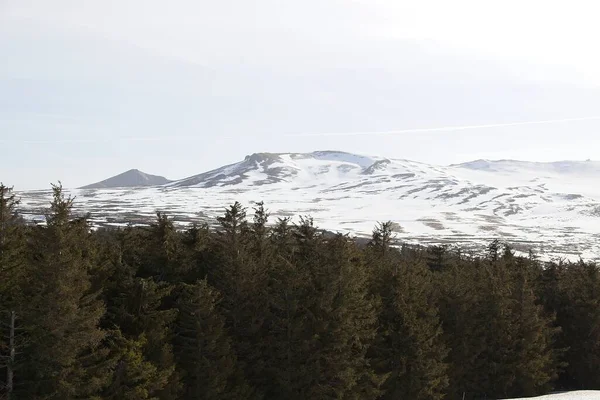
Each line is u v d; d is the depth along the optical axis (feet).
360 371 110.83
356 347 114.83
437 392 120.47
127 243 117.39
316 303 107.65
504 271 152.46
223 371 96.99
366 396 111.14
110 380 78.79
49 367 71.87
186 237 121.90
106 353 79.10
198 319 96.12
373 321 111.14
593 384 166.91
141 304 88.33
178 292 105.40
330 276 105.91
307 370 103.55
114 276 96.78
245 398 99.50
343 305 105.91
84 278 80.84
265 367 107.04
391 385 118.01
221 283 108.68
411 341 116.37
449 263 188.03
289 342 104.88
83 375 75.31
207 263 116.37
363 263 132.26
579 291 170.91
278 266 113.70
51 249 72.84
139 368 81.10
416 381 115.55
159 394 88.28
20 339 73.82
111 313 87.92
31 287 73.26
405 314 117.29
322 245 128.57
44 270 71.31
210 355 97.40
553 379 159.84
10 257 81.25
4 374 79.00
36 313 70.59
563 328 172.55
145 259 111.04
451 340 136.77
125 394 79.71
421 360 115.55
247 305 107.14
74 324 72.49
